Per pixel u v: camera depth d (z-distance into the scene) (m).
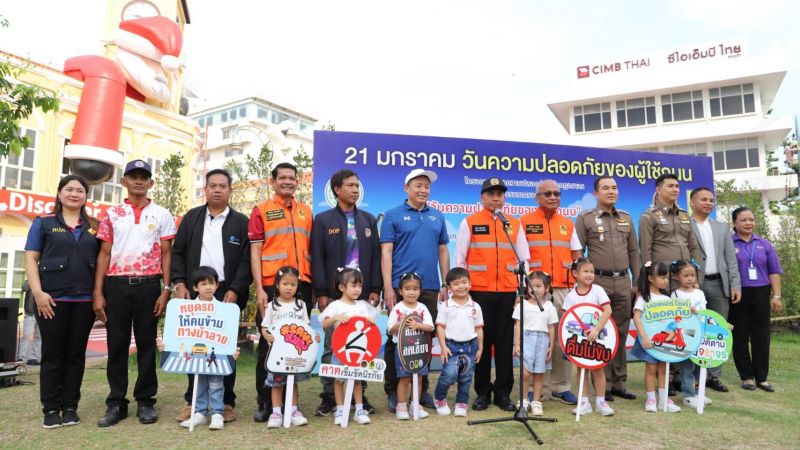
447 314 4.25
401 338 4.02
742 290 5.24
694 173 7.44
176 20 17.00
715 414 4.19
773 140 22.81
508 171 6.64
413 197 4.45
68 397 3.83
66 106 13.02
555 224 4.89
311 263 4.24
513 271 4.03
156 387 4.02
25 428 3.73
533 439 3.51
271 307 3.91
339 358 3.83
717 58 23.53
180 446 3.33
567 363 4.75
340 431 3.69
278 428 3.76
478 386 4.43
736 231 5.53
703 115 23.19
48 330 3.71
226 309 3.87
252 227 4.13
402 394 4.05
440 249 4.62
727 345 4.29
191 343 3.77
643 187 7.17
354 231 4.31
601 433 3.67
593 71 25.94
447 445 3.37
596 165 7.00
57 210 3.86
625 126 24.52
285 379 3.88
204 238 4.05
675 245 4.99
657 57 24.80
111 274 3.87
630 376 5.87
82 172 12.16
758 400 4.73
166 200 12.33
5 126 5.96
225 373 3.75
